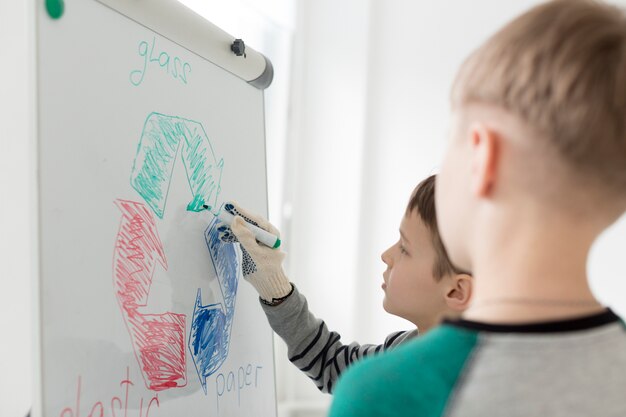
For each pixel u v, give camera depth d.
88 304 0.78
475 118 0.51
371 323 2.46
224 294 1.08
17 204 1.35
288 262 2.39
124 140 0.87
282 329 1.13
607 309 0.52
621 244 2.30
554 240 0.49
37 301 0.72
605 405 0.47
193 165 1.02
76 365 0.76
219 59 1.12
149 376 0.88
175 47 1.00
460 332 0.49
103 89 0.84
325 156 2.44
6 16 1.33
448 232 0.55
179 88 1.00
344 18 2.43
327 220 2.44
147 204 0.90
